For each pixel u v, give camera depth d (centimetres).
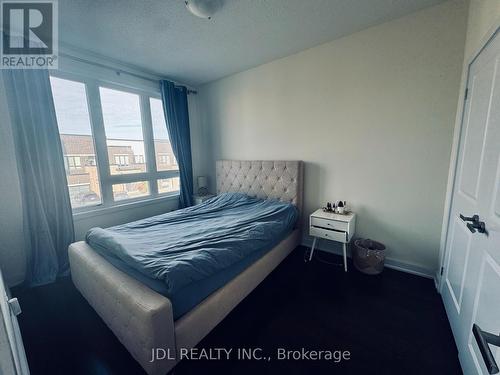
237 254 157
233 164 328
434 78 184
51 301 186
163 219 226
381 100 211
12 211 205
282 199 281
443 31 177
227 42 230
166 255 140
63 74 235
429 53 184
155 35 213
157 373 106
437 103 185
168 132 323
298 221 269
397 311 164
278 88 278
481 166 118
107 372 124
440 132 187
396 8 182
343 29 211
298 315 162
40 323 161
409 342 137
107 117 273
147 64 278
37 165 208
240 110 321
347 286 196
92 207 264
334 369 122
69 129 242
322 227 227
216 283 142
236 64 284
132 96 298
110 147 278
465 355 115
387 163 215
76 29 200
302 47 244
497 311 89
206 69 298
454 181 166
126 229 197
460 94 169
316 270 224
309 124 260
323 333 146
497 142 101
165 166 341
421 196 202
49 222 218
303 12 184
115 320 129
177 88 333
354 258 225
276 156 295
